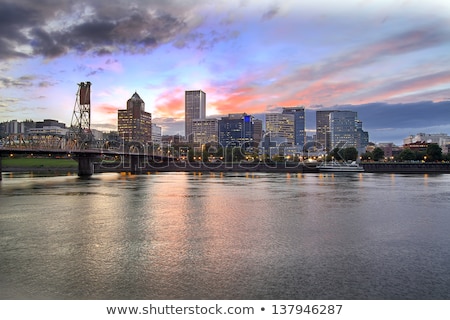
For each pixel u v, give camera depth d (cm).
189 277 2244
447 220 4362
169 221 4216
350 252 2845
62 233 3522
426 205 5800
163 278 2228
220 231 3622
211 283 2148
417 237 3391
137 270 2373
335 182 12119
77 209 5244
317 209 5269
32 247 2966
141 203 5984
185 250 2872
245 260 2608
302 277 2259
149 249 2900
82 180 13188
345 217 4550
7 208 5347
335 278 2248
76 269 2395
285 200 6462
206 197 6981
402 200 6525
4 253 2780
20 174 18675
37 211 5034
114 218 4425
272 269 2408
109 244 3062
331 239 3291
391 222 4194
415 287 2116
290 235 3447
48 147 14262
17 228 3778
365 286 2127
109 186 10044
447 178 15062
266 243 3123
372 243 3145
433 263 2569
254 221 4225
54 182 11812
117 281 2175
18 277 2244
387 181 12750
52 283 2144
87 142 19462
